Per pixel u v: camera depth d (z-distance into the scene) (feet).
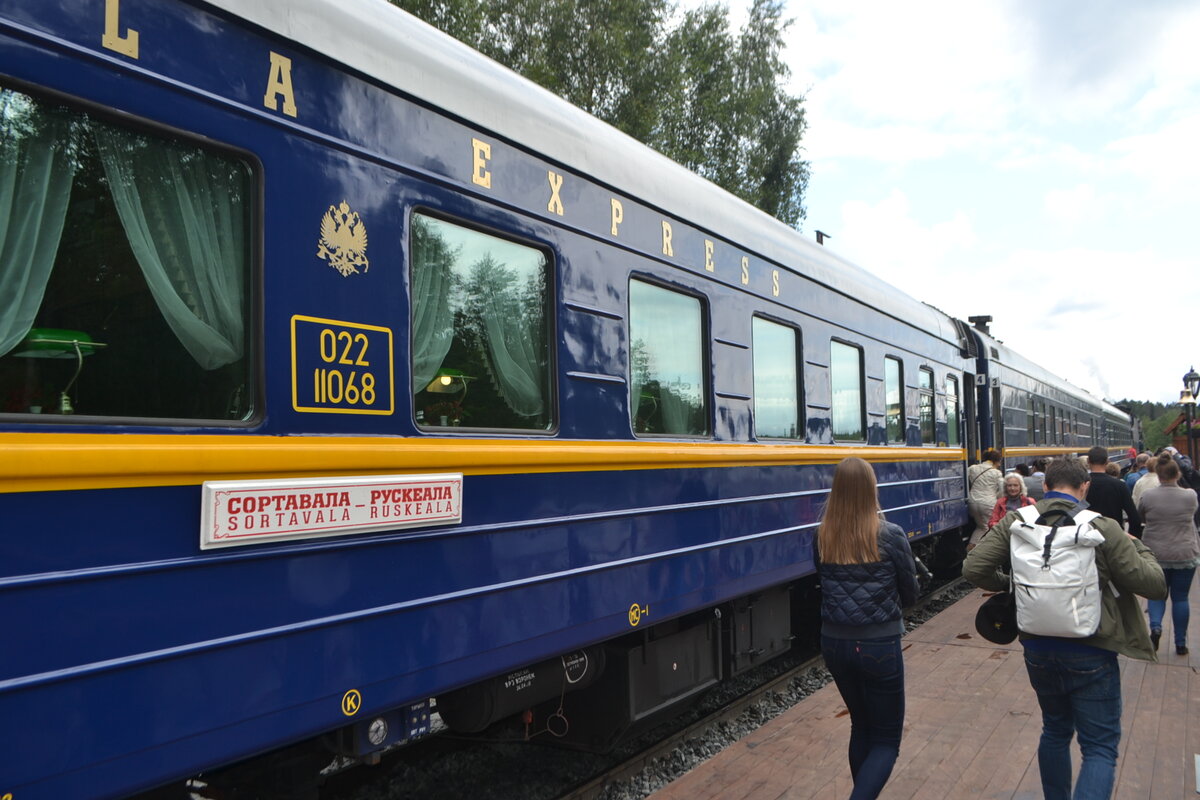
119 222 7.43
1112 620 10.23
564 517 11.81
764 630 19.15
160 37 7.63
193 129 7.84
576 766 15.11
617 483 12.96
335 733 9.70
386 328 9.46
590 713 14.76
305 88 8.86
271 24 8.49
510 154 11.44
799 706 16.62
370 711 8.90
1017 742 14.56
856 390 22.74
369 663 8.91
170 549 7.26
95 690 6.68
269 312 8.33
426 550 9.64
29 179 6.86
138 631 6.98
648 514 13.62
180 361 7.78
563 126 12.51
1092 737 10.33
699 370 15.61
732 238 16.80
